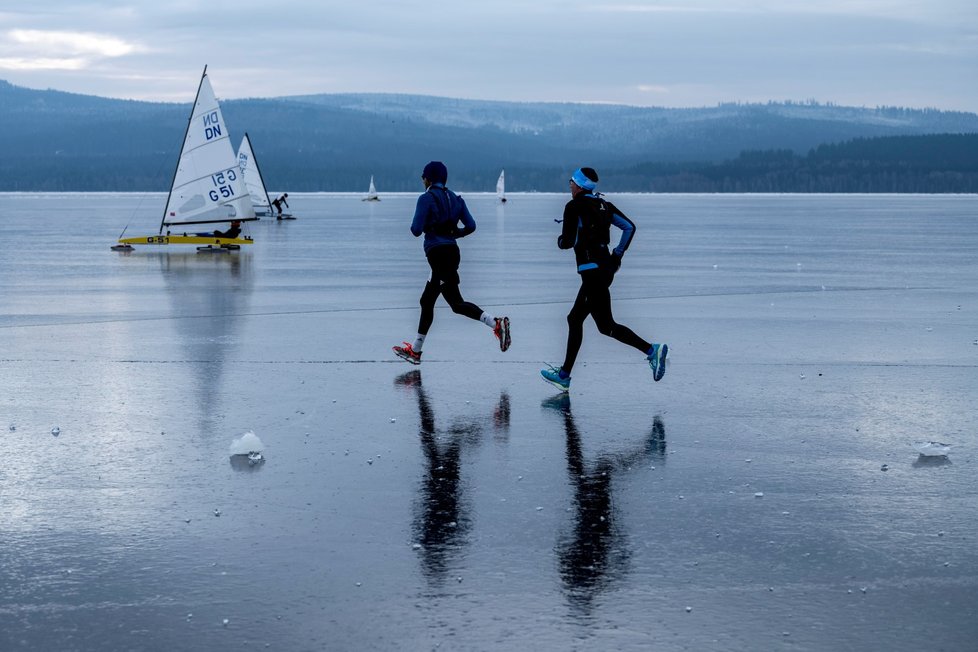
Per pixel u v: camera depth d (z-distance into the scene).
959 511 6.35
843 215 86.56
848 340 13.55
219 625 4.68
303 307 17.17
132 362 11.67
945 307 17.48
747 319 15.77
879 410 9.23
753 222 68.31
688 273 25.00
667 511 6.34
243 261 28.70
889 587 5.12
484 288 21.03
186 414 9.02
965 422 8.77
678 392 10.06
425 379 10.73
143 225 58.38
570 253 33.81
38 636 4.57
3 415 8.95
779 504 6.49
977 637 4.55
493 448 7.86
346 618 4.75
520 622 4.70
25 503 6.48
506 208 120.19
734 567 5.39
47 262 27.80
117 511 6.32
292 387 10.25
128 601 4.95
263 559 5.50
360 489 6.79
